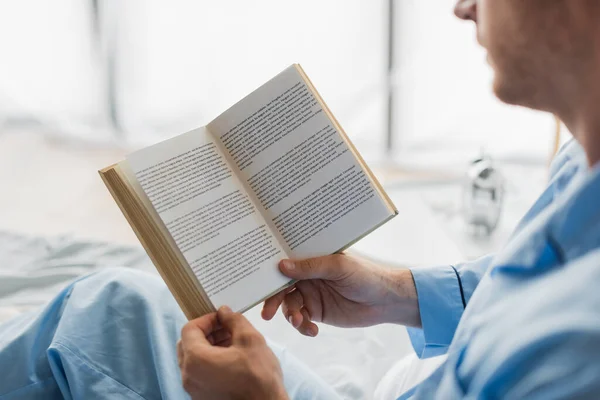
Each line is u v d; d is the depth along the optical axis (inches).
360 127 113.9
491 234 73.5
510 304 27.5
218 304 33.7
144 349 41.5
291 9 110.2
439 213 80.7
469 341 28.4
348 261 39.8
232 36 113.3
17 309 57.6
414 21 106.0
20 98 124.4
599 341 22.4
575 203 26.0
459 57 106.6
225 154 36.8
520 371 24.6
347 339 54.4
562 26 24.5
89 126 123.6
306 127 36.2
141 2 114.7
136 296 43.3
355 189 35.6
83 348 40.9
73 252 67.4
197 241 34.1
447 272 43.3
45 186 108.3
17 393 41.0
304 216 35.9
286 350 45.7
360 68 111.2
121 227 98.0
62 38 120.6
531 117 106.3
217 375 29.4
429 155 112.1
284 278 35.4
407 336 54.7
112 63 118.9
